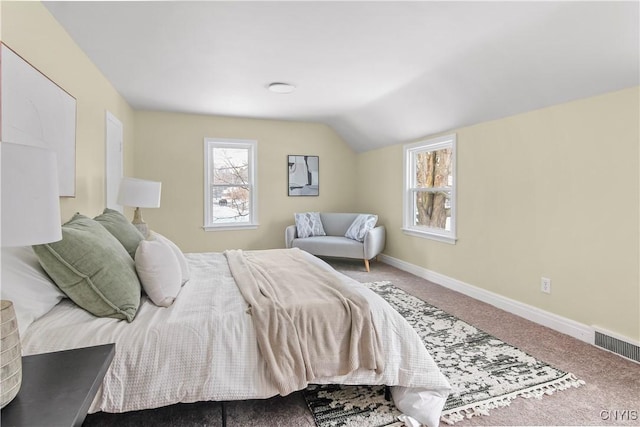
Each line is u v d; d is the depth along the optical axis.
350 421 1.61
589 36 1.94
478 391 1.83
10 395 0.80
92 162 2.79
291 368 1.50
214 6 1.97
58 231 0.94
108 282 1.47
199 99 3.93
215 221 4.94
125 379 1.31
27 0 1.79
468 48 2.42
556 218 2.62
